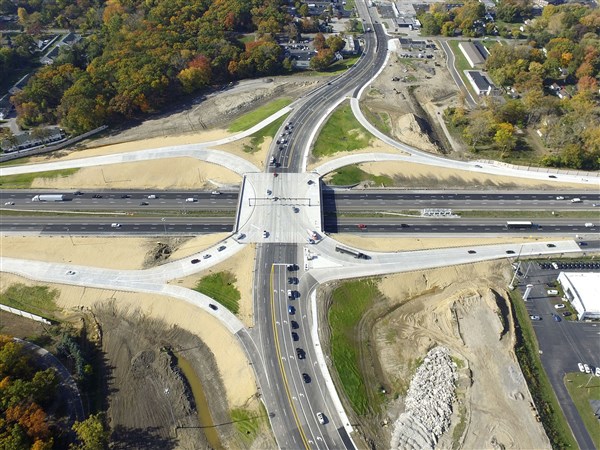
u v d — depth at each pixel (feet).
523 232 541.75
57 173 621.31
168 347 438.40
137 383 409.49
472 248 522.06
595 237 534.78
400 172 625.00
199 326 447.01
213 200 590.14
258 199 574.15
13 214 566.77
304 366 411.34
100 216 567.18
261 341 429.38
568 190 598.34
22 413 353.51
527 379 395.34
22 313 464.24
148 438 375.66
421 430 367.04
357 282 481.46
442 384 393.50
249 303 460.96
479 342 421.18
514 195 593.42
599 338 434.30
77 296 474.90
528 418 368.27
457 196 594.24
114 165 630.33
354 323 452.35
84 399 396.37
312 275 487.20
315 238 526.98
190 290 474.49
